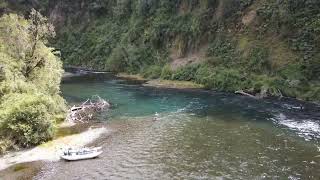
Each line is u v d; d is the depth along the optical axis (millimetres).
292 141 43062
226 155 38969
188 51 94375
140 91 77625
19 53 53031
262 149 40531
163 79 90625
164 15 105062
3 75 48469
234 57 83125
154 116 56000
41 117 43250
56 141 43875
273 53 76625
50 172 35344
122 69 107750
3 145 40438
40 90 51906
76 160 38406
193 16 96375
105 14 136000
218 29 90000
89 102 66000
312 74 69062
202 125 50656
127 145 42719
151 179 33562
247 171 34656
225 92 75250
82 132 47594
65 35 139625
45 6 146125
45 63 55156
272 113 56688
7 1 135625
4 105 44062
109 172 35281
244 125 50250
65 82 90938
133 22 116188
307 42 72875
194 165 36500
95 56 122250
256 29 82938
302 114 55781
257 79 74188
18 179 33719
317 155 38375
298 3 76875
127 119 54312
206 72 83500
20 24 54312
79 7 142000
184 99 68688
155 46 102250
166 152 40281
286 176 33375
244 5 87875
